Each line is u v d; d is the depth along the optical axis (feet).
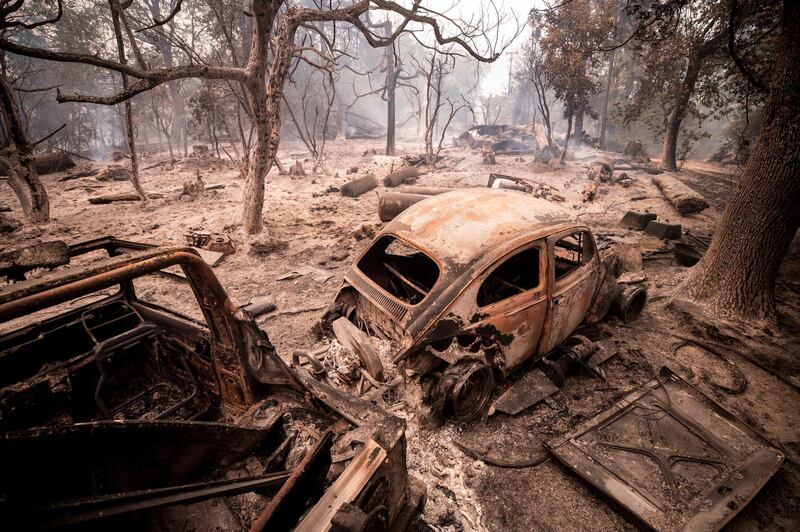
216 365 7.60
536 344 12.19
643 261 23.43
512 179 44.01
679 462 9.43
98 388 8.42
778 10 31.71
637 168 61.98
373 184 48.21
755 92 33.35
